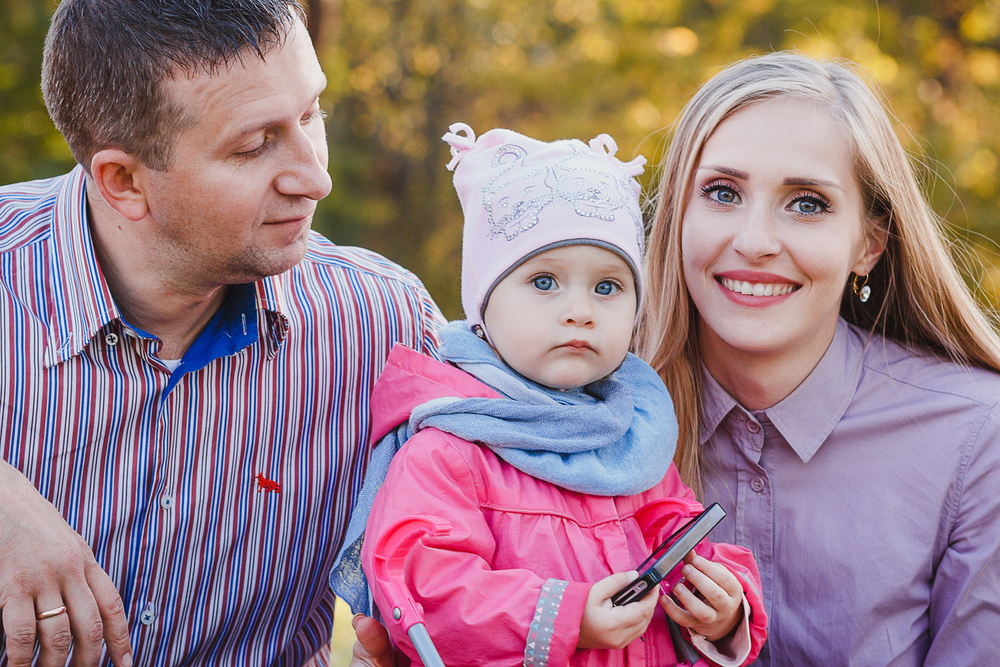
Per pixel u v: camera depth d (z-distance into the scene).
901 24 9.23
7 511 1.62
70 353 1.80
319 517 2.08
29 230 1.88
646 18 9.31
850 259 2.01
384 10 10.51
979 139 8.95
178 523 1.92
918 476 2.01
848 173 1.93
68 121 1.75
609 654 1.65
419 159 10.79
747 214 1.92
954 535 2.00
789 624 2.05
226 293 1.96
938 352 2.16
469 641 1.57
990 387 2.04
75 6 1.69
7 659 1.63
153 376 1.87
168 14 1.61
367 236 10.70
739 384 2.09
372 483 1.81
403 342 2.14
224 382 1.94
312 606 2.13
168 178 1.68
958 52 9.47
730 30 9.02
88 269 1.81
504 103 10.37
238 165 1.69
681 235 2.06
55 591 1.60
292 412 2.02
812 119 1.90
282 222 1.75
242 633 2.05
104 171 1.72
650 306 2.19
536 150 1.82
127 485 1.87
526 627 1.54
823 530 2.04
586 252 1.72
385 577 1.52
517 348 1.74
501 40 10.42
